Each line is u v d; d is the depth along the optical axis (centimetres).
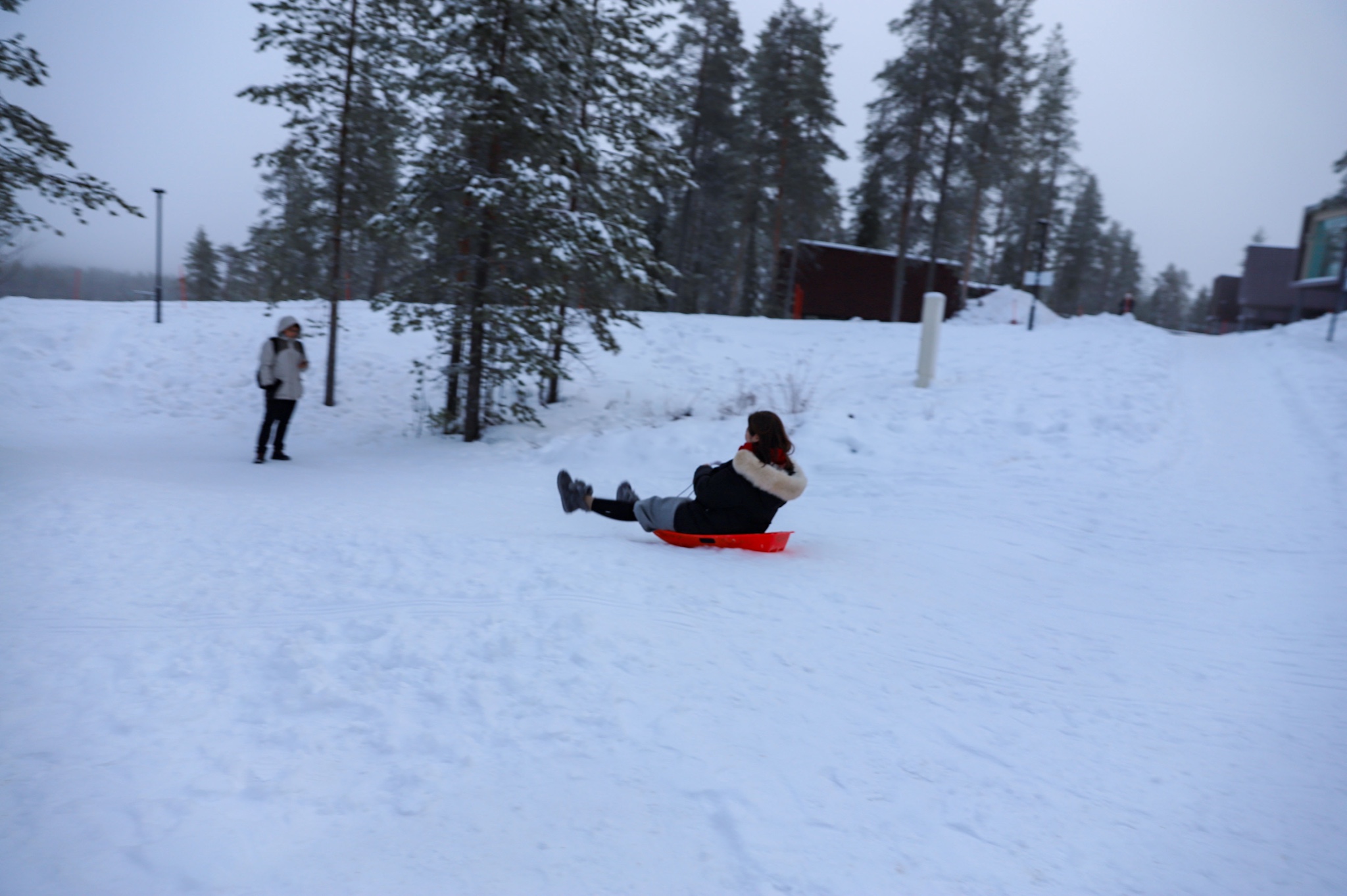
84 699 273
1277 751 281
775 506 529
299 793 223
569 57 1161
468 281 1234
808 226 3550
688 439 1049
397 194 1201
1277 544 603
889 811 230
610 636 352
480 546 505
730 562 498
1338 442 868
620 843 207
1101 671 355
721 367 1655
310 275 1454
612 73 1276
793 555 535
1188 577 526
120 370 1485
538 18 1133
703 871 197
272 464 985
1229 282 5616
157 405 1394
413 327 1223
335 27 1305
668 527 536
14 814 203
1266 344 1622
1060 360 1388
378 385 1556
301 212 1395
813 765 254
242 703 278
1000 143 3206
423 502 733
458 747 255
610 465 988
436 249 1253
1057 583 506
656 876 194
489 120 1148
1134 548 601
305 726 262
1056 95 4250
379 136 1355
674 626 374
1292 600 473
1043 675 346
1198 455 875
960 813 231
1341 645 395
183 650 322
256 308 1912
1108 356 1385
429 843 204
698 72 3328
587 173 1269
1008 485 809
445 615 373
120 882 180
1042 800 241
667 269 1287
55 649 316
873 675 334
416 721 271
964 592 472
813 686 317
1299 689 340
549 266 1180
